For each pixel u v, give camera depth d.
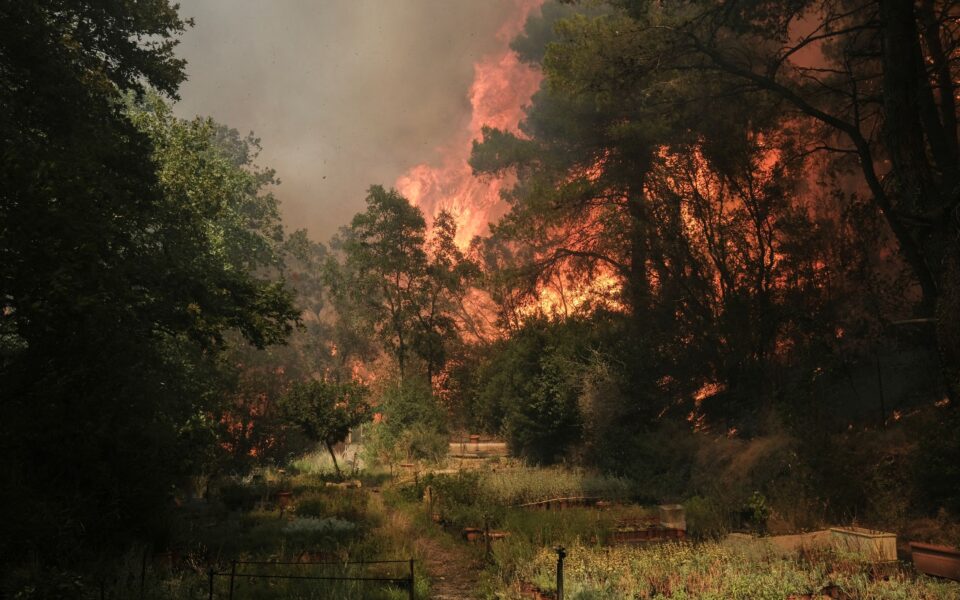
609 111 33.91
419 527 16.89
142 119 24.97
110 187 15.41
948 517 13.98
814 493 15.90
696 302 29.66
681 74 27.55
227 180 33.97
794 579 9.67
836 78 30.45
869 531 11.61
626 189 33.97
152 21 19.39
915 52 20.78
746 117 28.38
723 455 21.33
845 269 26.25
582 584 9.59
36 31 16.25
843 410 22.22
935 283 19.23
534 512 17.33
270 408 44.84
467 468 28.72
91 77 19.06
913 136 20.09
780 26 26.02
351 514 18.34
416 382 41.16
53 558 10.88
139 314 16.36
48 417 12.30
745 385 26.20
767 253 28.95
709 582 9.84
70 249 11.52
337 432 29.72
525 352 31.84
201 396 24.09
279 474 31.00
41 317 11.14
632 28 26.53
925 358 21.55
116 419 13.66
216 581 10.98
